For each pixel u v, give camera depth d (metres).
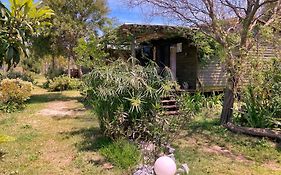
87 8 17.70
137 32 10.78
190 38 11.30
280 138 6.28
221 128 7.42
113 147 5.34
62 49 18.02
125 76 5.62
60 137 6.76
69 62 21.67
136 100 5.34
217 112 9.80
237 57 7.24
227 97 7.80
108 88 5.60
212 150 5.83
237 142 6.36
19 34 2.23
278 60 7.41
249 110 7.46
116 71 5.86
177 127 5.45
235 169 4.77
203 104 10.59
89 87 6.13
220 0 7.66
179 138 6.60
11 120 8.88
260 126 7.23
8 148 5.84
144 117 5.45
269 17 7.95
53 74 22.56
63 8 17.28
